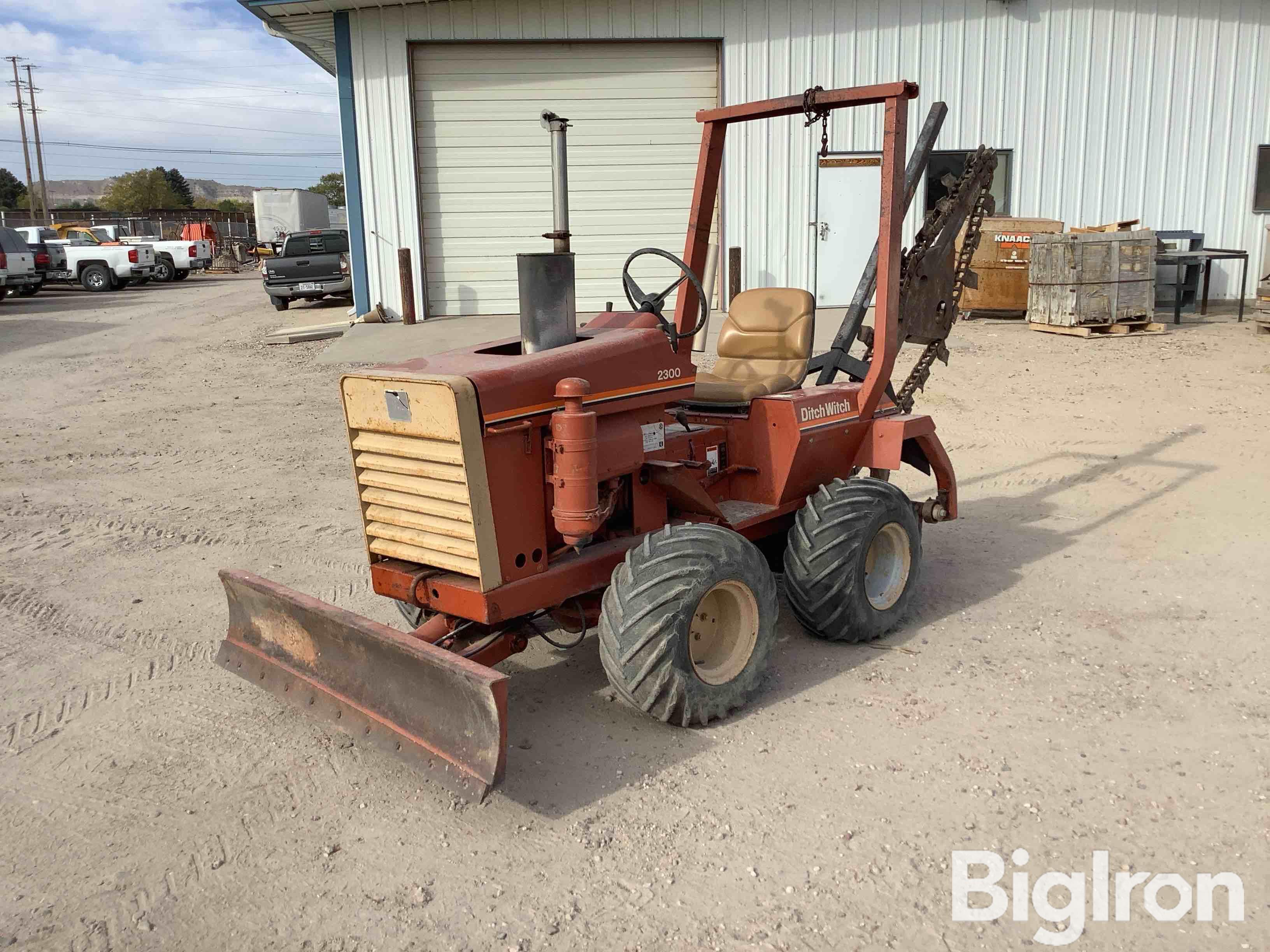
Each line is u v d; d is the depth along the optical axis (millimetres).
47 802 3451
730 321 5137
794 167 15016
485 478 3453
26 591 5504
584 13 14609
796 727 3766
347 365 12477
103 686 4328
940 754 3537
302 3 14047
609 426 3816
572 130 15047
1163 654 4289
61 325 19438
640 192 15258
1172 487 6688
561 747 3684
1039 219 14578
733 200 15094
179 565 5875
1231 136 15406
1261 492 6488
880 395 4699
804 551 4262
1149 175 15422
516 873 2982
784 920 2734
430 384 3410
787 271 15281
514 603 3586
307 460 8281
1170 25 14922
